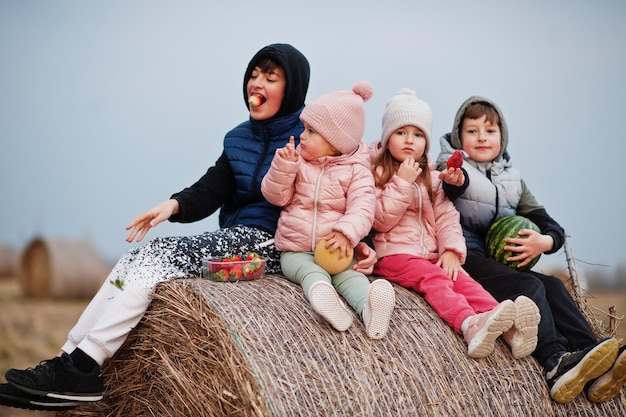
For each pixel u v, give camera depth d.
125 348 4.38
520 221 5.03
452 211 4.81
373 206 4.42
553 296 4.77
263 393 3.65
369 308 4.03
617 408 4.55
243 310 3.97
